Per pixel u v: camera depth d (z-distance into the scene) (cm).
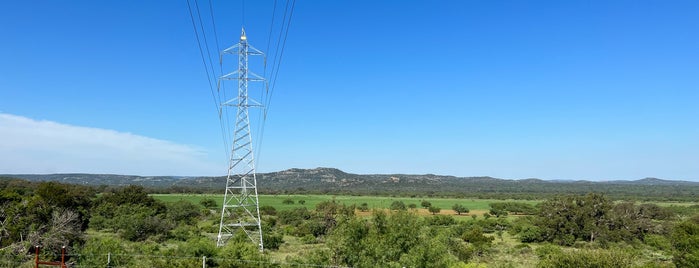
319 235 9644
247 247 5012
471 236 8719
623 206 10444
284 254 6550
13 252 3766
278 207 15638
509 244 9256
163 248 6506
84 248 4294
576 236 10006
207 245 4950
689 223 6188
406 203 19538
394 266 3083
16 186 10212
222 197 18975
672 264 6206
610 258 4441
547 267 4581
